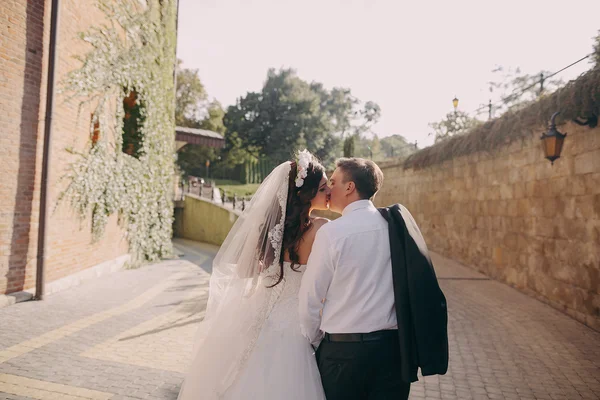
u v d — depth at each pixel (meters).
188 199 20.84
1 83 5.78
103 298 6.63
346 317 1.73
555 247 6.79
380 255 1.74
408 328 1.67
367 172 1.89
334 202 1.96
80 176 7.55
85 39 7.49
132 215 10.30
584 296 5.91
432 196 13.21
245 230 2.09
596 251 5.64
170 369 3.81
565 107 5.84
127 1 9.00
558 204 6.71
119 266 9.59
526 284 7.84
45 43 6.38
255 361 1.93
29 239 6.23
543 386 3.76
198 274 9.73
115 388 3.37
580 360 4.42
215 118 43.12
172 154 13.09
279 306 2.01
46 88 6.42
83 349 4.24
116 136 8.91
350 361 1.72
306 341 1.96
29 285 6.26
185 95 39.06
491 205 9.51
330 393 1.77
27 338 4.48
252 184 41.44
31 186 6.23
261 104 48.28
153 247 11.94
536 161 7.48
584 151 5.98
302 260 2.01
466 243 10.92
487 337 5.18
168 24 11.82
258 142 48.31
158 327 5.16
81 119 7.51
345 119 60.97
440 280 9.05
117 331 4.91
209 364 1.99
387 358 1.72
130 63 9.18
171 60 12.34
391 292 1.73
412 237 1.75
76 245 7.64
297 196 2.01
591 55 5.50
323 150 49.53
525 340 5.08
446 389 3.67
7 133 5.88
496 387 3.73
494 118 8.83
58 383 3.41
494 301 7.20
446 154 11.19
